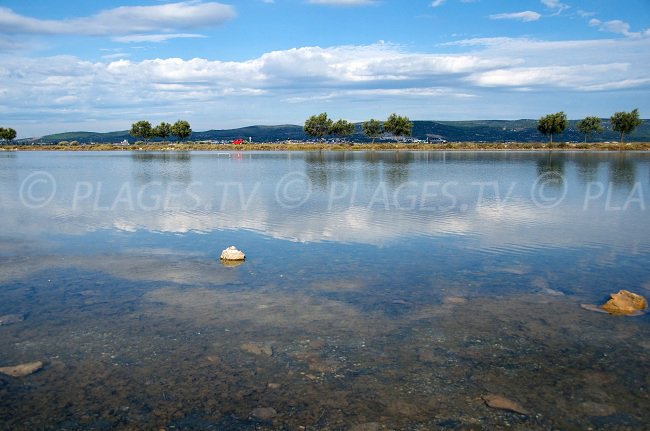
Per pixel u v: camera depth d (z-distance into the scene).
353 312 11.95
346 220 25.02
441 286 14.06
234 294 13.34
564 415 7.54
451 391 8.23
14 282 14.44
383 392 8.18
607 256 17.58
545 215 26.77
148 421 7.36
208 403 7.84
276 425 7.25
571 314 11.80
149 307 12.31
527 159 89.69
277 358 9.43
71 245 19.41
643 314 11.77
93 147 196.50
